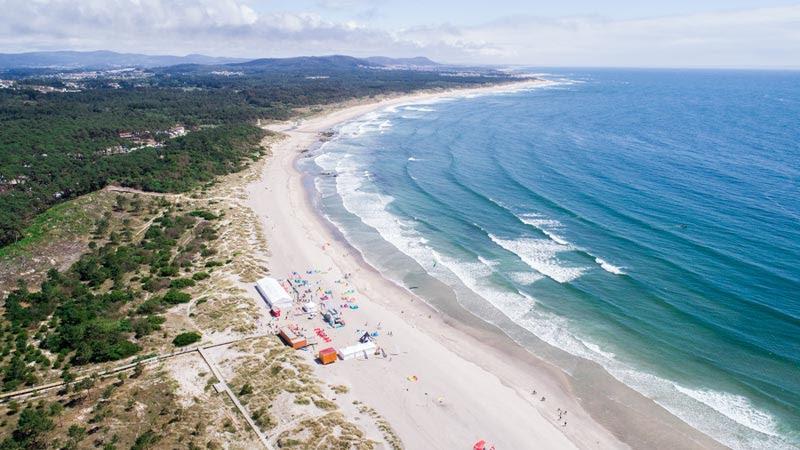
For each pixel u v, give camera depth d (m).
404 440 38.44
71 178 97.00
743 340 49.91
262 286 60.41
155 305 55.00
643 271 64.19
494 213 87.81
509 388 45.44
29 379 43.50
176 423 38.34
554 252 71.31
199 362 46.31
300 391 42.72
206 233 76.50
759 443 38.25
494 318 56.56
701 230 74.69
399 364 48.19
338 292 62.38
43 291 57.81
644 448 38.72
